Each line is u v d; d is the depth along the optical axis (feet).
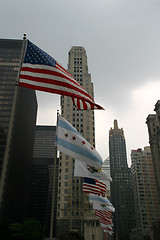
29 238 306.76
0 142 417.49
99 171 79.61
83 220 283.18
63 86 54.19
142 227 556.92
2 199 374.22
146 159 647.56
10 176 410.11
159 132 475.31
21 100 481.46
